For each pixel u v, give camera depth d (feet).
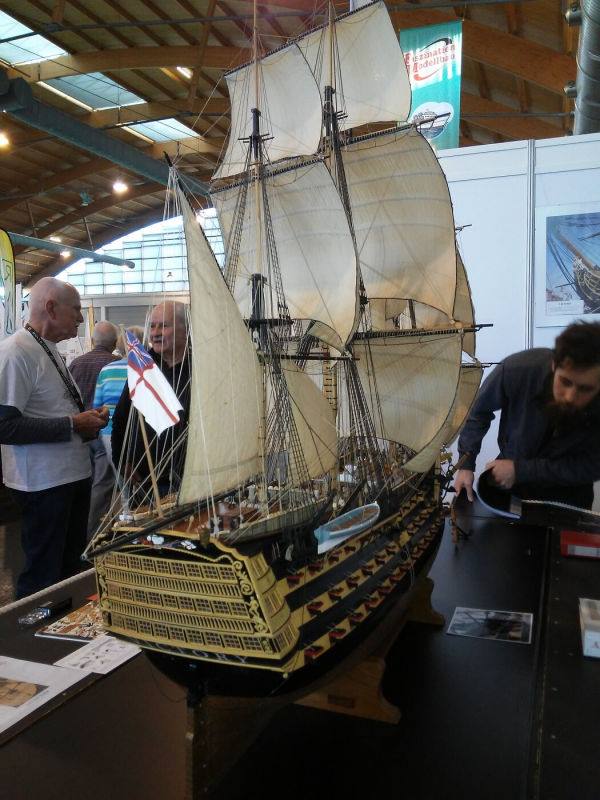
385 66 8.14
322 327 6.18
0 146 44.65
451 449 14.87
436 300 8.40
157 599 4.05
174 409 4.00
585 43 17.78
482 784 3.93
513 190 14.38
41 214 63.52
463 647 5.72
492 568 7.73
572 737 4.27
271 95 7.06
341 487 5.90
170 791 3.87
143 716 4.62
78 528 10.32
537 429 8.44
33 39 35.70
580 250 13.97
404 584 5.53
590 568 7.45
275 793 3.92
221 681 3.97
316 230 6.09
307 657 3.99
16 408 8.86
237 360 4.23
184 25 33.83
